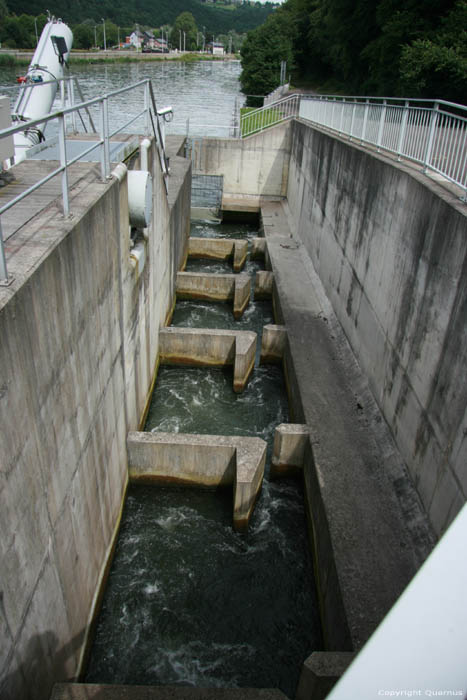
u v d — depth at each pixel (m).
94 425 7.41
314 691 5.75
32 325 4.85
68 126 13.97
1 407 4.23
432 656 1.09
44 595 5.50
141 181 9.23
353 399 11.81
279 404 13.61
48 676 5.77
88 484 7.21
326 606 8.04
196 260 22.81
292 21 61.69
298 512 10.41
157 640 8.04
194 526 9.96
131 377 10.33
